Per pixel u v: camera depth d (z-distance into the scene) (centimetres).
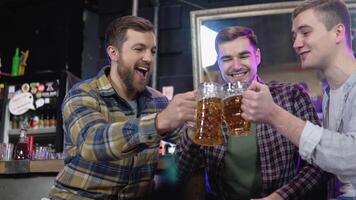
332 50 136
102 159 126
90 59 315
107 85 156
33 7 322
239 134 119
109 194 149
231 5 290
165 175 181
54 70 292
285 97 166
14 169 182
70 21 312
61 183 151
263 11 274
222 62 178
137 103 167
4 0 323
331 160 114
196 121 116
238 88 118
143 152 152
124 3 311
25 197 190
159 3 303
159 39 298
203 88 116
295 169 163
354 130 120
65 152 152
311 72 256
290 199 142
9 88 272
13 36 323
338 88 140
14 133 265
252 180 161
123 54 157
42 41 314
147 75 161
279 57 265
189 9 298
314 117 161
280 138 159
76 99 146
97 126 129
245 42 173
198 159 156
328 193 150
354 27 212
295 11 142
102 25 314
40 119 266
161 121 116
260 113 114
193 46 278
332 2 136
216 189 166
